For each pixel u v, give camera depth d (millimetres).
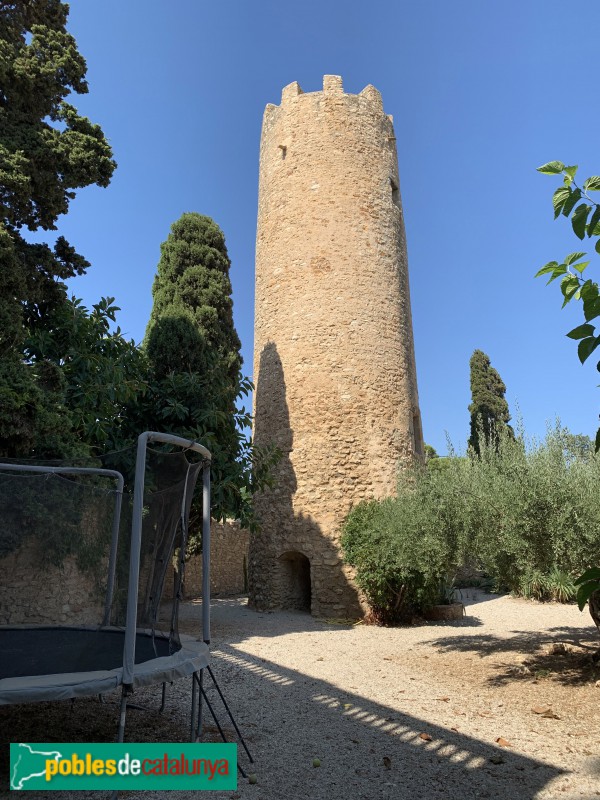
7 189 7828
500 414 25484
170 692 6562
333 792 3984
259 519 13758
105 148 9039
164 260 17172
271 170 15609
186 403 11094
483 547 7363
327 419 13461
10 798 3830
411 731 5254
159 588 5348
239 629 11109
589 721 5504
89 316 10133
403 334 14625
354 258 14281
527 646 9227
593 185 2607
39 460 6211
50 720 5438
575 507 6348
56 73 9008
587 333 2523
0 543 5379
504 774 4289
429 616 12688
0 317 7207
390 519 10898
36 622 5516
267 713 5777
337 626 11680
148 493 5441
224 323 16859
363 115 15352
